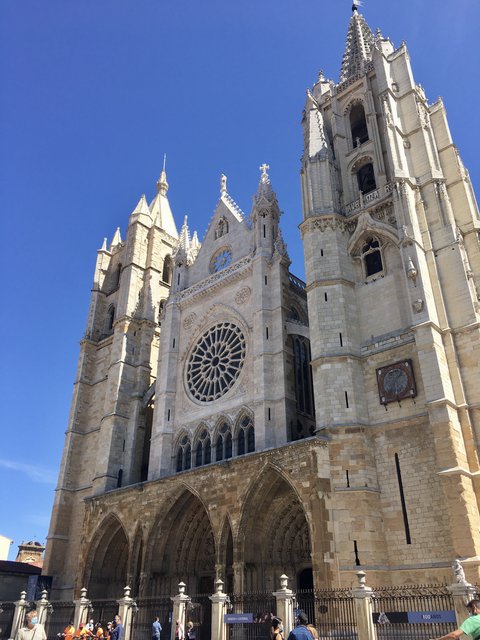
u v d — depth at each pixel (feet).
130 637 109.81
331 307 137.90
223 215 199.52
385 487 114.83
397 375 122.42
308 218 151.53
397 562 107.24
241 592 119.96
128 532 154.51
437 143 157.89
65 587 182.91
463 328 121.49
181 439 167.02
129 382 201.98
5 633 138.00
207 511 135.23
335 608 101.81
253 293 164.66
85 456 207.21
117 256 255.91
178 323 190.49
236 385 158.51
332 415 123.65
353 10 216.74
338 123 177.47
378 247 143.43
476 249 140.36
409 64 165.99
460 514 100.48
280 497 129.90
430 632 89.56
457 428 110.63
